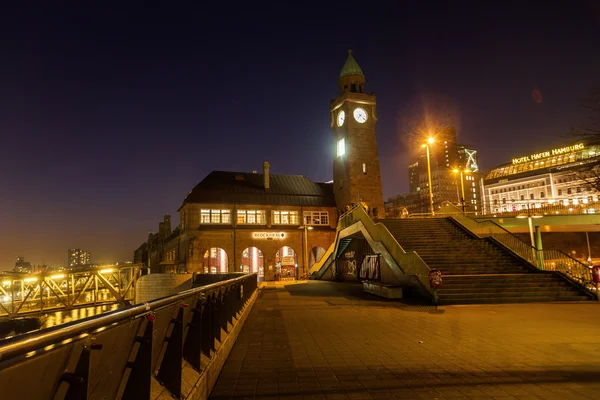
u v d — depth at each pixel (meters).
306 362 7.80
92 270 39.00
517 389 6.12
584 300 17.14
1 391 1.76
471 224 27.33
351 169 50.62
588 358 7.86
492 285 18.02
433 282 16.05
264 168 51.25
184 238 47.78
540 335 10.08
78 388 2.43
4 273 34.38
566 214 36.06
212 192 47.81
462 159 163.62
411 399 5.76
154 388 4.07
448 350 8.63
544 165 97.69
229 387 6.32
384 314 14.11
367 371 7.15
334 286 28.20
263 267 47.97
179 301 4.80
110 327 2.85
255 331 11.13
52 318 36.09
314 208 51.31
